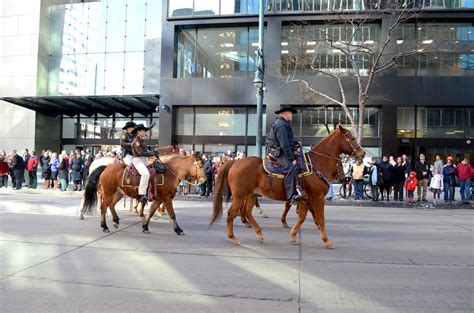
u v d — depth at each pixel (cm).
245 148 2728
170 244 772
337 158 782
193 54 2816
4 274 557
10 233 867
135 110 3111
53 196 1819
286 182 727
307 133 2642
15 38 3119
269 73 2631
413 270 602
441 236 898
